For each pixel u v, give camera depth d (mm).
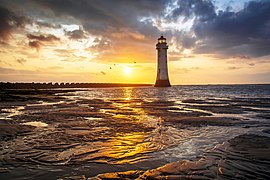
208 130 11195
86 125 12656
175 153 7184
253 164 5883
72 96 52938
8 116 16641
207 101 35000
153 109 22547
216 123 13336
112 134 10141
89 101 35250
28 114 17797
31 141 8703
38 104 28438
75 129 11367
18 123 13367
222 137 9555
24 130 10898
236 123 13328
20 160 6414
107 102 33250
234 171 5395
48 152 7223
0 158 6578
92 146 8023
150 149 7656
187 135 9977
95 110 21312
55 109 22016
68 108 23203
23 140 8867
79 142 8586
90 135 9891
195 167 5688
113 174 5348
